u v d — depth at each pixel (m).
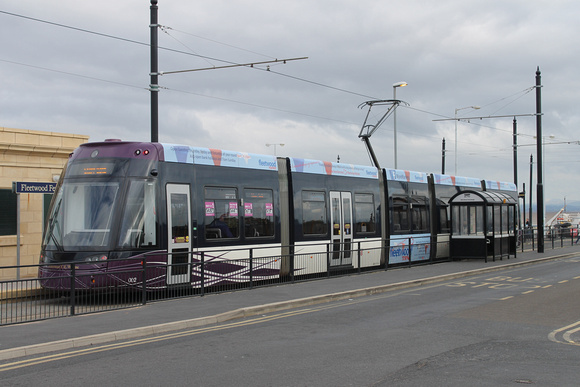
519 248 32.03
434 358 8.17
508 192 34.66
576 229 40.00
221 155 16.20
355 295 15.02
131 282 13.05
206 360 7.99
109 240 13.50
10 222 19.05
